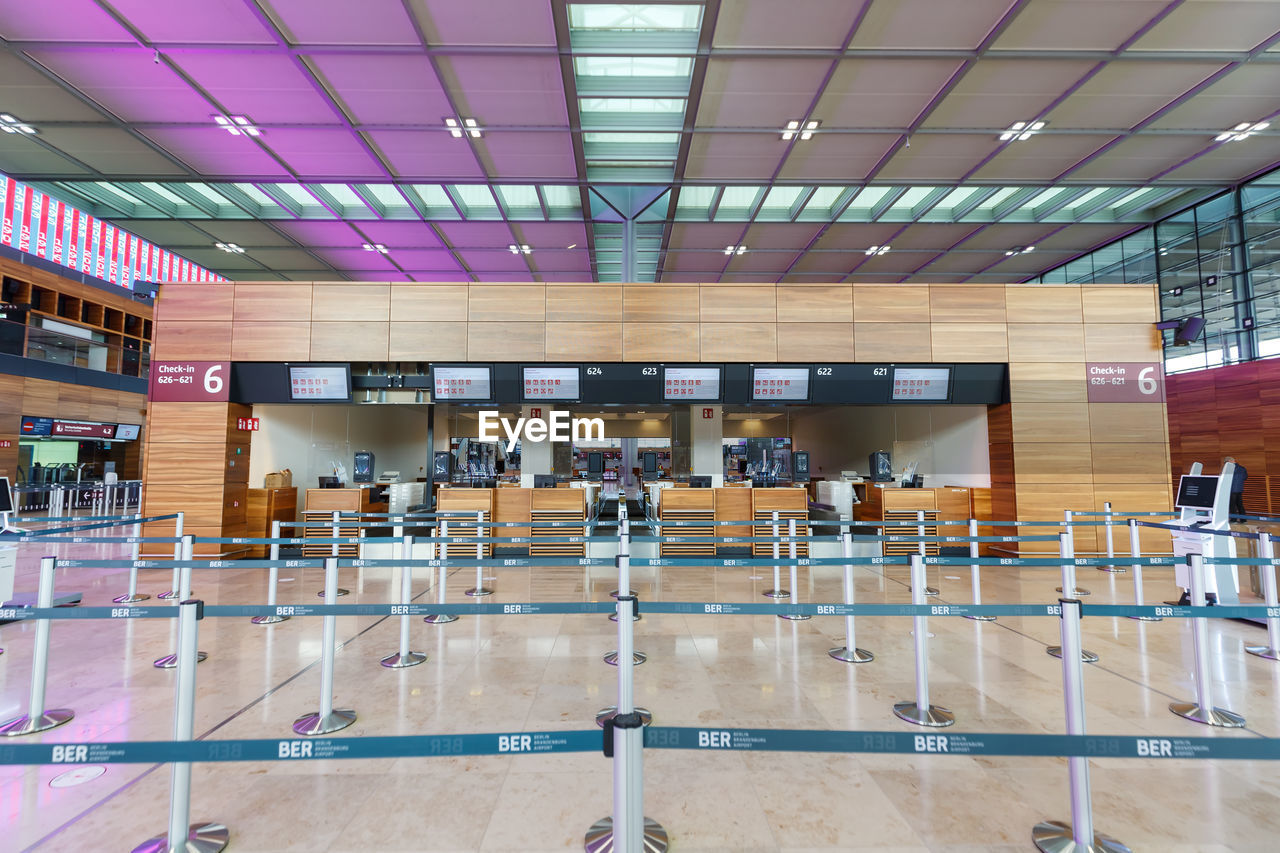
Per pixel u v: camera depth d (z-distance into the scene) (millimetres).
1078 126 7375
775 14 5516
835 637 4180
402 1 5316
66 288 15445
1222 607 2023
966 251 11945
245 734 2639
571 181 8781
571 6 5496
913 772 2359
